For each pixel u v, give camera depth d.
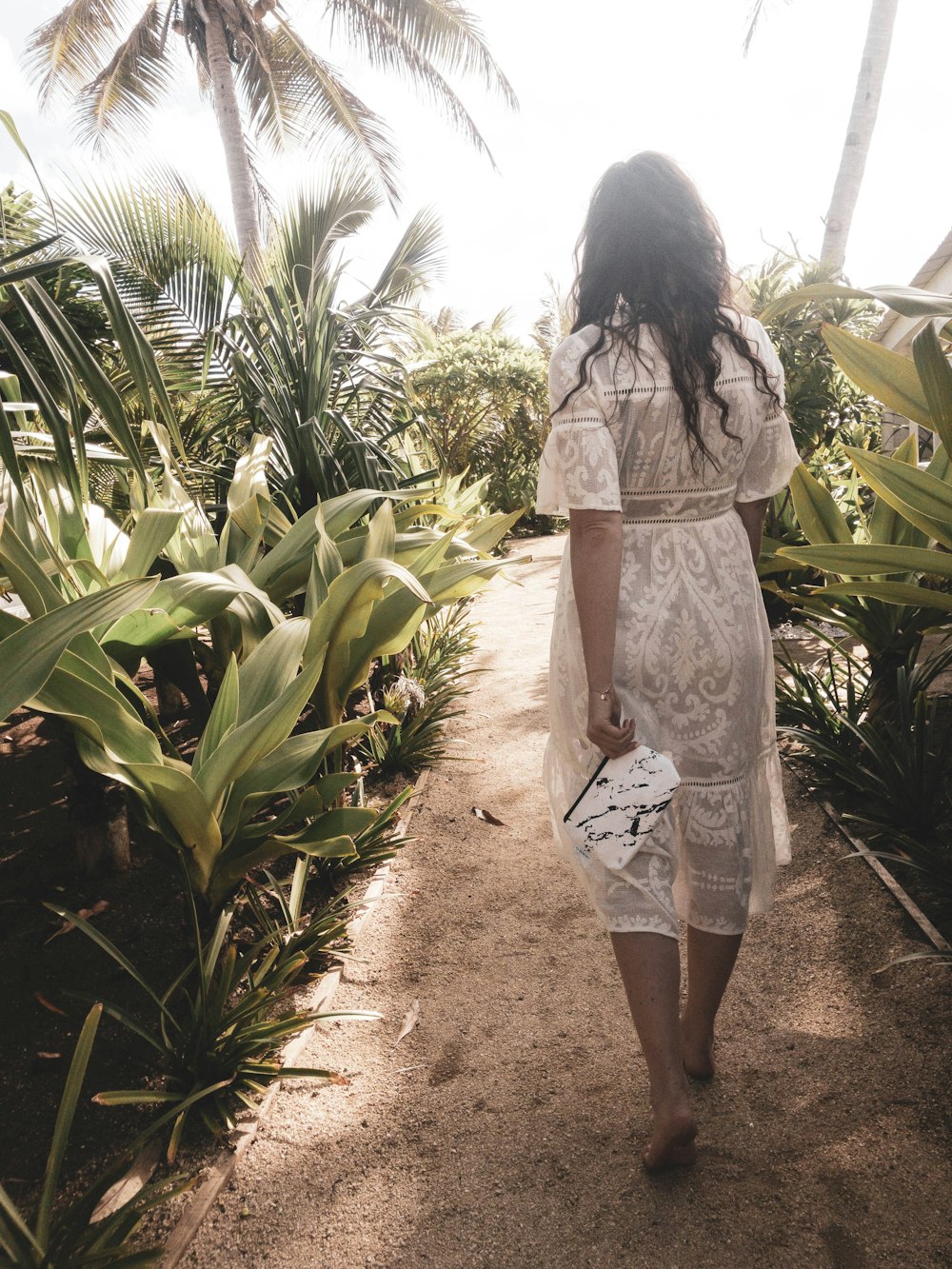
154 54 13.52
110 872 2.49
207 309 4.69
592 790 1.36
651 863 1.38
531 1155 1.54
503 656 4.93
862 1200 1.38
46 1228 1.27
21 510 2.26
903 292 1.78
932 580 3.09
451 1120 1.64
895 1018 1.78
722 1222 1.37
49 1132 1.63
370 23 12.67
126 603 1.66
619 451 1.35
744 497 1.51
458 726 3.83
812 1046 1.74
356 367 4.50
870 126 10.75
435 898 2.44
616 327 1.33
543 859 2.64
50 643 1.60
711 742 1.44
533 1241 1.37
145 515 2.50
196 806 1.81
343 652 2.44
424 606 2.61
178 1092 1.69
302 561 2.84
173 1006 1.96
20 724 3.63
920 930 2.04
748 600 1.44
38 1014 1.95
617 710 1.37
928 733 2.90
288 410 3.85
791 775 2.93
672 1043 1.34
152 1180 1.52
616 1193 1.44
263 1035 1.75
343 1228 1.42
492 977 2.08
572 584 1.39
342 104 13.48
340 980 2.08
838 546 2.18
